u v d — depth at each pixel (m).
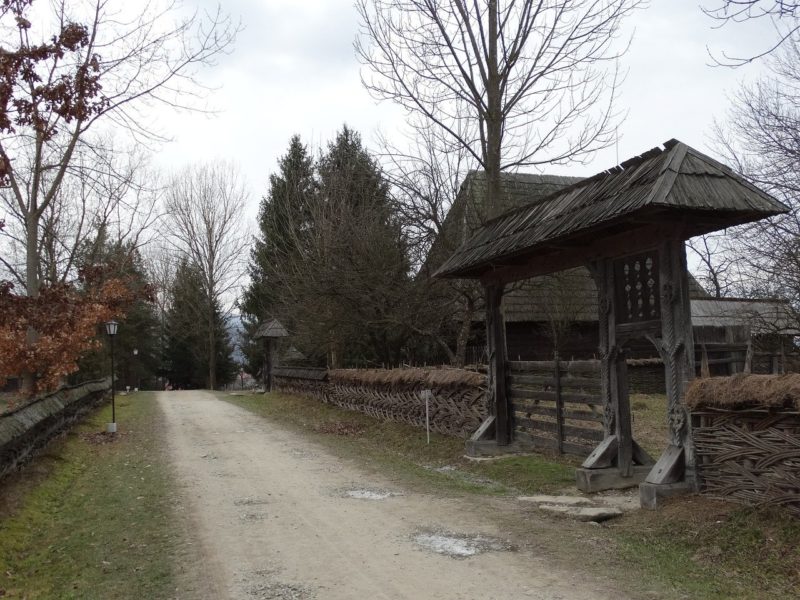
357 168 20.45
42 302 11.28
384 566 5.51
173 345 57.91
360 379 17.83
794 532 5.28
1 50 7.63
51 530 7.07
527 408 10.64
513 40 12.62
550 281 19.86
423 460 11.38
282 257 24.86
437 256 16.33
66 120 8.45
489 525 6.77
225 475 10.16
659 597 4.61
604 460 8.14
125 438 15.13
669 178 6.51
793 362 15.23
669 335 7.08
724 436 6.31
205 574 5.45
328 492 8.67
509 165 13.19
